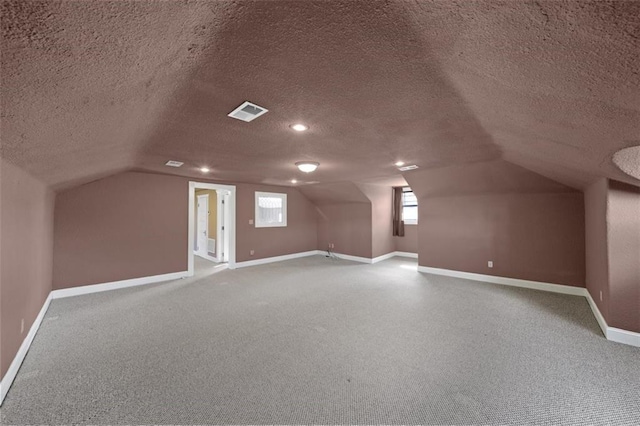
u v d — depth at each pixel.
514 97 1.42
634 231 2.51
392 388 1.89
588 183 3.18
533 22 0.81
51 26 0.75
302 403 1.74
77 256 4.03
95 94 1.27
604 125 1.42
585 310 3.38
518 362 2.21
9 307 1.97
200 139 2.52
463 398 1.78
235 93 1.53
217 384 1.93
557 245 4.14
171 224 5.02
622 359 2.24
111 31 0.84
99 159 2.76
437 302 3.72
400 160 3.57
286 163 3.78
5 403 1.73
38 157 1.96
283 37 1.01
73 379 1.98
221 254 7.03
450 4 0.80
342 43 1.05
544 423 1.58
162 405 1.72
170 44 0.99
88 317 3.18
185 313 3.32
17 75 0.94
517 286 4.48
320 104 1.71
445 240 5.29
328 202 7.41
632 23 0.70
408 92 1.52
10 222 2.01
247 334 2.74
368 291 4.26
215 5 0.79
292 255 7.25
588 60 0.93
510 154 3.09
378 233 6.88
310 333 2.76
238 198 6.13
